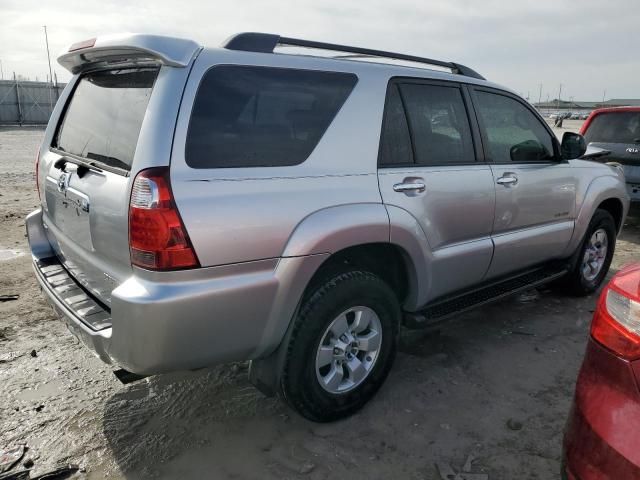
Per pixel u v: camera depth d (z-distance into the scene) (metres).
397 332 3.10
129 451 2.66
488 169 3.54
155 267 2.18
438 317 3.31
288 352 2.62
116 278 2.40
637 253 6.52
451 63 3.60
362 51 3.03
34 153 16.61
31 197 8.98
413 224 2.99
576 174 4.35
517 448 2.73
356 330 2.91
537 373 3.49
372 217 2.75
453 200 3.26
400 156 3.04
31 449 2.65
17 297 4.48
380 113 2.94
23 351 3.59
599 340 1.91
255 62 2.53
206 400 3.11
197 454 2.65
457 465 2.60
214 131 2.34
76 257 2.85
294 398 2.70
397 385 3.30
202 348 2.34
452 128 3.40
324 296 2.67
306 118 2.66
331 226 2.58
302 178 2.56
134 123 2.41
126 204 2.23
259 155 2.46
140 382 3.28
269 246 2.41
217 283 2.29
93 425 2.86
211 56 2.40
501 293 3.78
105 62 2.85
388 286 2.98
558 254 4.37
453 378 3.40
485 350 3.80
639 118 7.57
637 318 1.80
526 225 3.92
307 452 2.68
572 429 1.91
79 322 2.47
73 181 2.74
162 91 2.27
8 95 33.22
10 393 3.12
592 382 1.90
